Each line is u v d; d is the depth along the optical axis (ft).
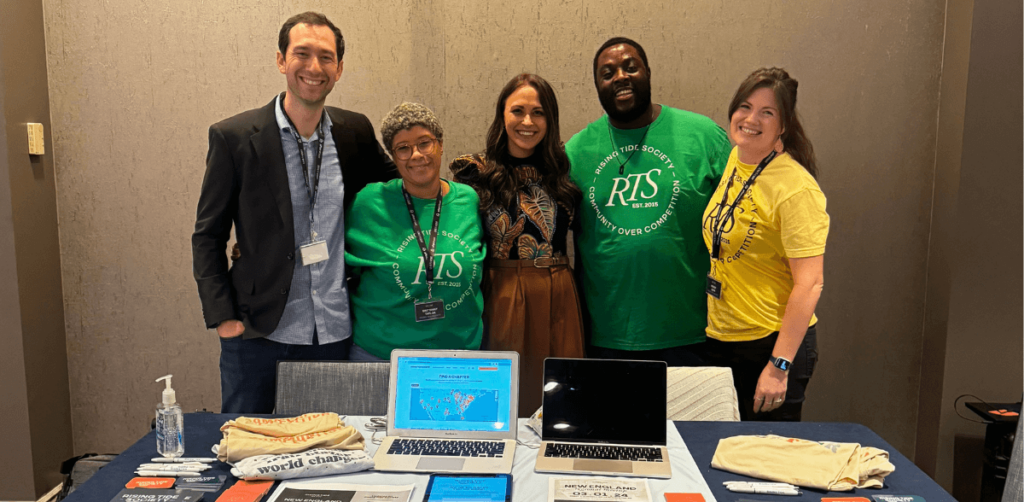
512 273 8.55
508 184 8.54
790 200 7.54
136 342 10.71
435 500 4.94
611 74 8.61
